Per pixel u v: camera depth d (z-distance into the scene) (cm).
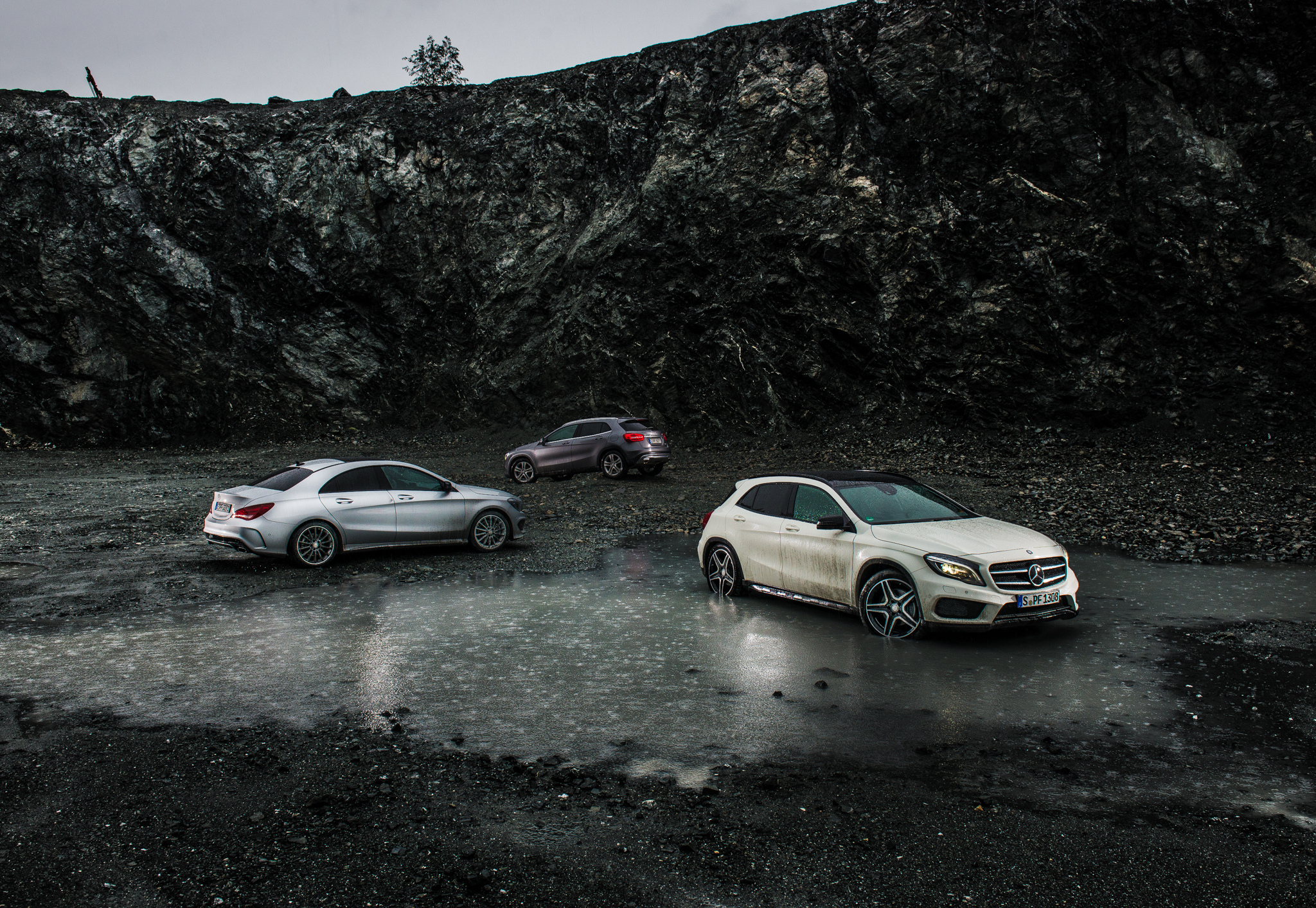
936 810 368
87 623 745
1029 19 2642
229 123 3631
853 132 2789
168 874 313
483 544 1166
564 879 311
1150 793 384
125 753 438
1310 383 2034
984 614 643
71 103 3669
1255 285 2156
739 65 3094
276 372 3322
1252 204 2233
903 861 322
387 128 3509
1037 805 373
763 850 333
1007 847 333
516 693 544
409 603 830
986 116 2606
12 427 3106
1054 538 1196
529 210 3306
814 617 770
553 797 385
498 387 3095
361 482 1102
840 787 394
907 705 515
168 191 3519
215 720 490
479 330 3250
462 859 327
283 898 297
